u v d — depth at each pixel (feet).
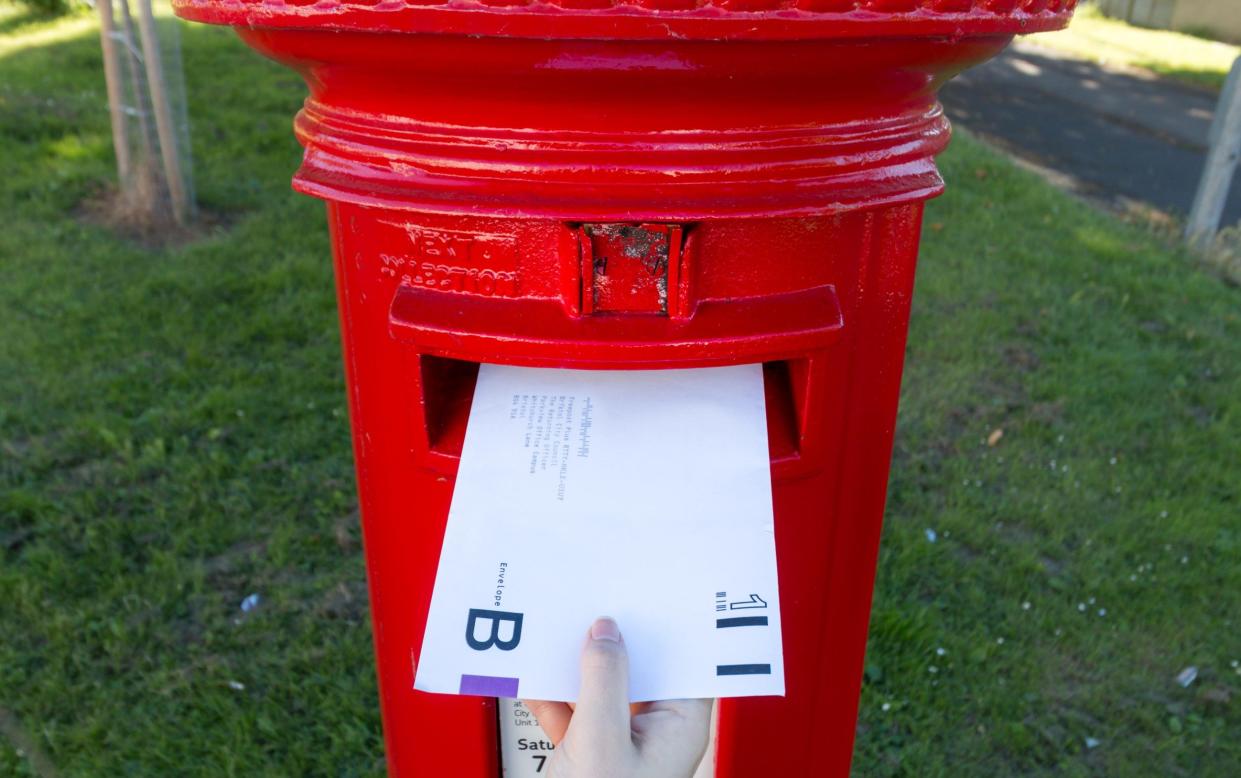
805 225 2.95
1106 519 10.54
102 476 10.46
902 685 8.32
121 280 14.53
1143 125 31.24
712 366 2.92
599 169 2.61
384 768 7.44
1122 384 13.12
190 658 8.37
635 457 3.17
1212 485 11.16
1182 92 36.76
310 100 3.24
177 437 11.12
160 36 15.80
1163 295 16.05
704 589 3.10
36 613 8.64
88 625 8.56
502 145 2.65
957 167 22.15
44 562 9.25
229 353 12.96
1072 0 2.95
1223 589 9.57
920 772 7.54
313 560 9.51
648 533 3.11
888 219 3.13
